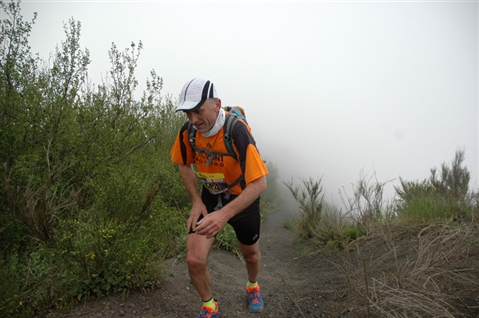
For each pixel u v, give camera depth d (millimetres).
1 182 3438
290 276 5062
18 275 3002
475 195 6262
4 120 3854
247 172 2369
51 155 4242
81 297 2965
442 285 3086
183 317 2918
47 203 3277
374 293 2742
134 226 3145
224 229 5914
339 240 5852
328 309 3182
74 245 2975
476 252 3654
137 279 3080
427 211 5715
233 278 4277
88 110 4781
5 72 4160
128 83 5391
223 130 2469
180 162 2789
